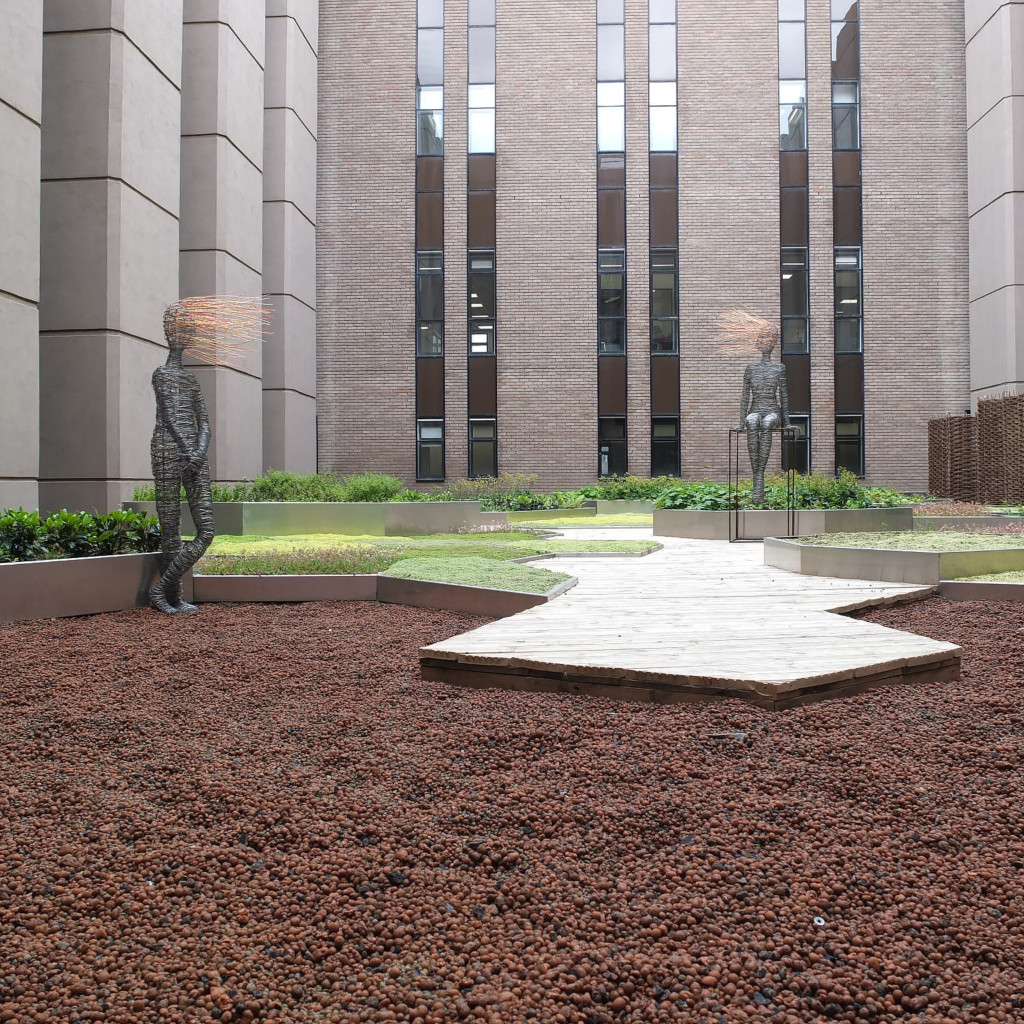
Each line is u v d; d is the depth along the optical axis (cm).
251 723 446
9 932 258
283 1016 221
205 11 1830
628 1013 223
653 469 2545
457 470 2556
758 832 315
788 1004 224
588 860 298
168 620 706
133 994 230
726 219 2527
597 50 2547
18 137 1149
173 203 1612
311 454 2441
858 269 2522
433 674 512
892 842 309
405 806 339
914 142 2506
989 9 2330
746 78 2523
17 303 1147
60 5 1426
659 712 437
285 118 2216
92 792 356
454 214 2556
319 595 804
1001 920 263
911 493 2511
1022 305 2250
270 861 299
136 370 1488
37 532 766
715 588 802
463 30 2553
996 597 753
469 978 234
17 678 517
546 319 2552
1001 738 407
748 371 1683
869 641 525
